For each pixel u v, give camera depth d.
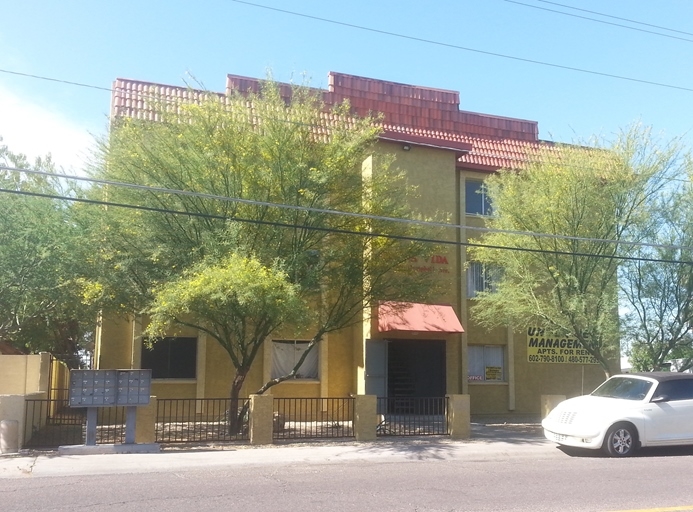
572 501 8.59
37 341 23.47
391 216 16.33
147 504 8.37
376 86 25.92
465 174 22.77
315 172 14.98
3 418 13.30
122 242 15.22
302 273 15.59
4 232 15.16
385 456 13.02
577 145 18.31
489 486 9.67
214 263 14.32
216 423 18.45
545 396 17.56
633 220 17.70
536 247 17.80
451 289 21.25
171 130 15.54
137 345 18.83
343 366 20.80
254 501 8.55
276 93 15.77
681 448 14.22
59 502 8.48
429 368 21.25
